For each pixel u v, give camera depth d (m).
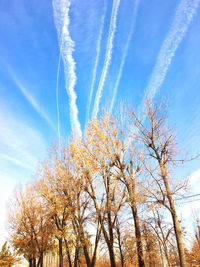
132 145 16.53
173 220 12.25
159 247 18.20
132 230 19.06
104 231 15.90
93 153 17.44
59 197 18.66
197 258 19.55
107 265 23.19
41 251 23.03
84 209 18.20
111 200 17.22
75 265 16.81
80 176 18.61
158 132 14.80
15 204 25.61
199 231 21.80
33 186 24.58
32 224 23.86
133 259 18.58
